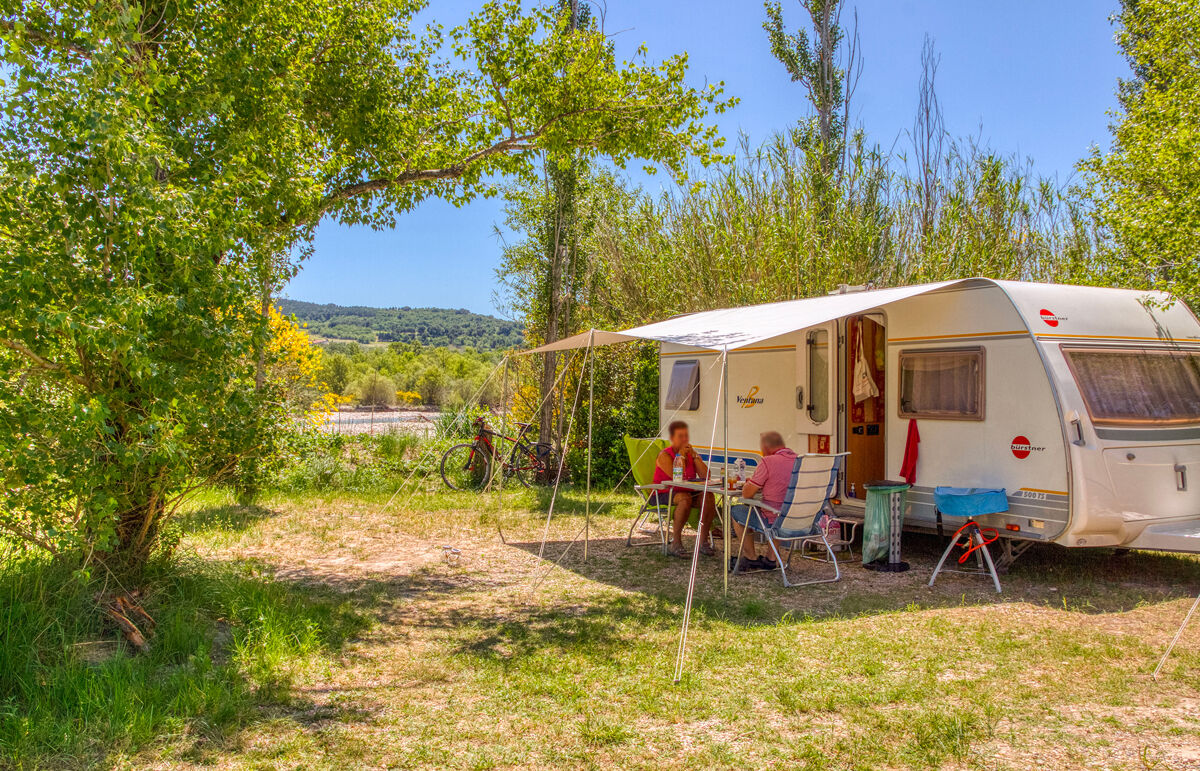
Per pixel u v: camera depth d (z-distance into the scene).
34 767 3.29
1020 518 6.54
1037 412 6.44
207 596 5.45
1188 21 7.85
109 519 4.35
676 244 13.36
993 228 12.34
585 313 14.38
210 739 3.68
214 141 5.49
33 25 4.88
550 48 7.93
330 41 7.37
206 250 4.70
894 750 3.53
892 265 12.60
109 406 4.60
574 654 4.95
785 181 13.04
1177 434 6.71
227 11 5.89
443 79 8.30
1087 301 6.93
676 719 3.93
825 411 8.24
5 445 3.98
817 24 16.58
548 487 12.66
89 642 4.45
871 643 5.05
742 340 6.27
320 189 6.74
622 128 8.11
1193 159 7.00
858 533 9.09
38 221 4.33
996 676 4.45
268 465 5.77
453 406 14.82
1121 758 3.42
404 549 8.30
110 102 4.29
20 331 4.19
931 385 7.31
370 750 3.60
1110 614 5.68
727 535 6.23
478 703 4.18
